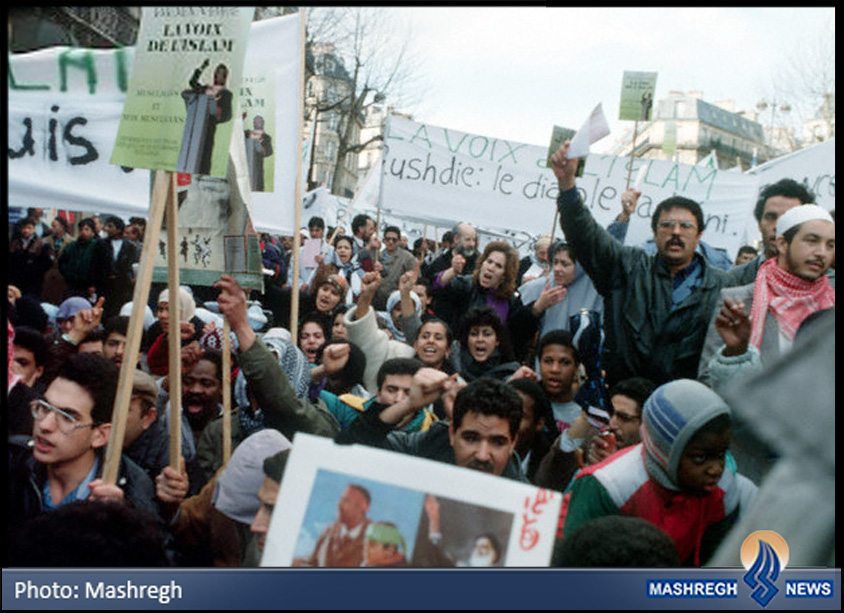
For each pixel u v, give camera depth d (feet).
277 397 8.75
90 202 14.33
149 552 6.15
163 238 11.89
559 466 9.62
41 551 5.98
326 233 37.14
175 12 8.71
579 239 12.04
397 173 19.98
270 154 13.37
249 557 7.09
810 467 4.35
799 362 4.25
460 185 19.80
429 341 12.71
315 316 15.61
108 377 7.79
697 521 6.98
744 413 4.33
